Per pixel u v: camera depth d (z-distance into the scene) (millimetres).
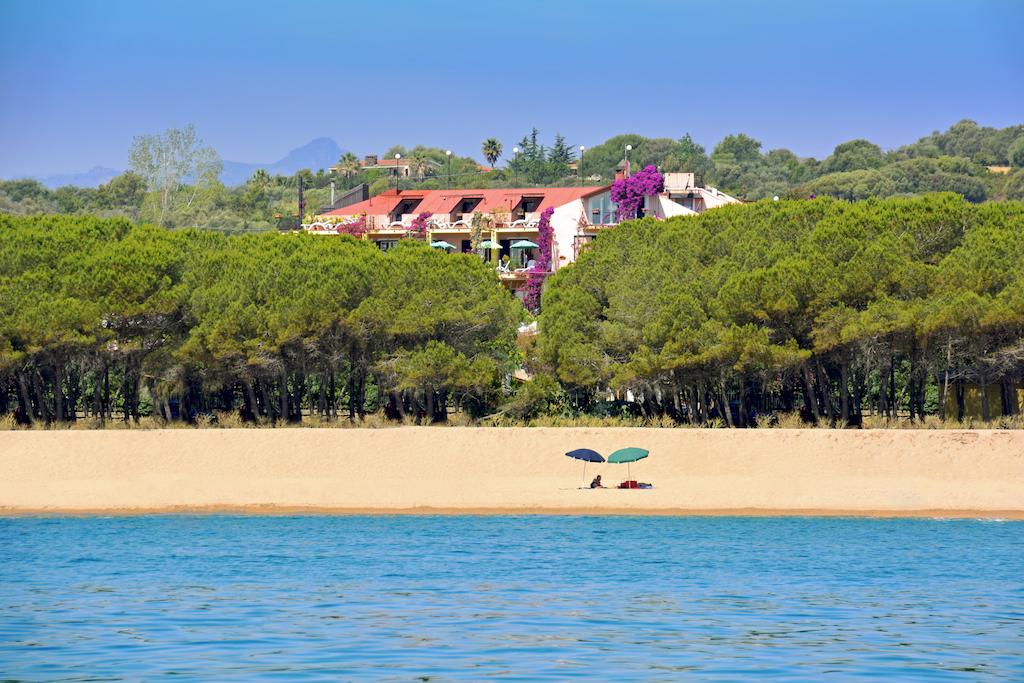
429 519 158125
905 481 168625
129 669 85438
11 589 115562
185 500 167750
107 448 182375
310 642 94062
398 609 106500
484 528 151250
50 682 81750
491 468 178250
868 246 199250
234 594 113062
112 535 147000
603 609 106875
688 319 197875
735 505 162625
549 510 162875
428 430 186625
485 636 96375
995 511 159000
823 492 165750
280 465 179000
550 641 94875
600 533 147125
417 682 82250
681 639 95562
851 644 94188
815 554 133500
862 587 116812
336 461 179750
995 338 195500
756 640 95375
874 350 195250
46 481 174125
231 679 82688
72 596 112250
